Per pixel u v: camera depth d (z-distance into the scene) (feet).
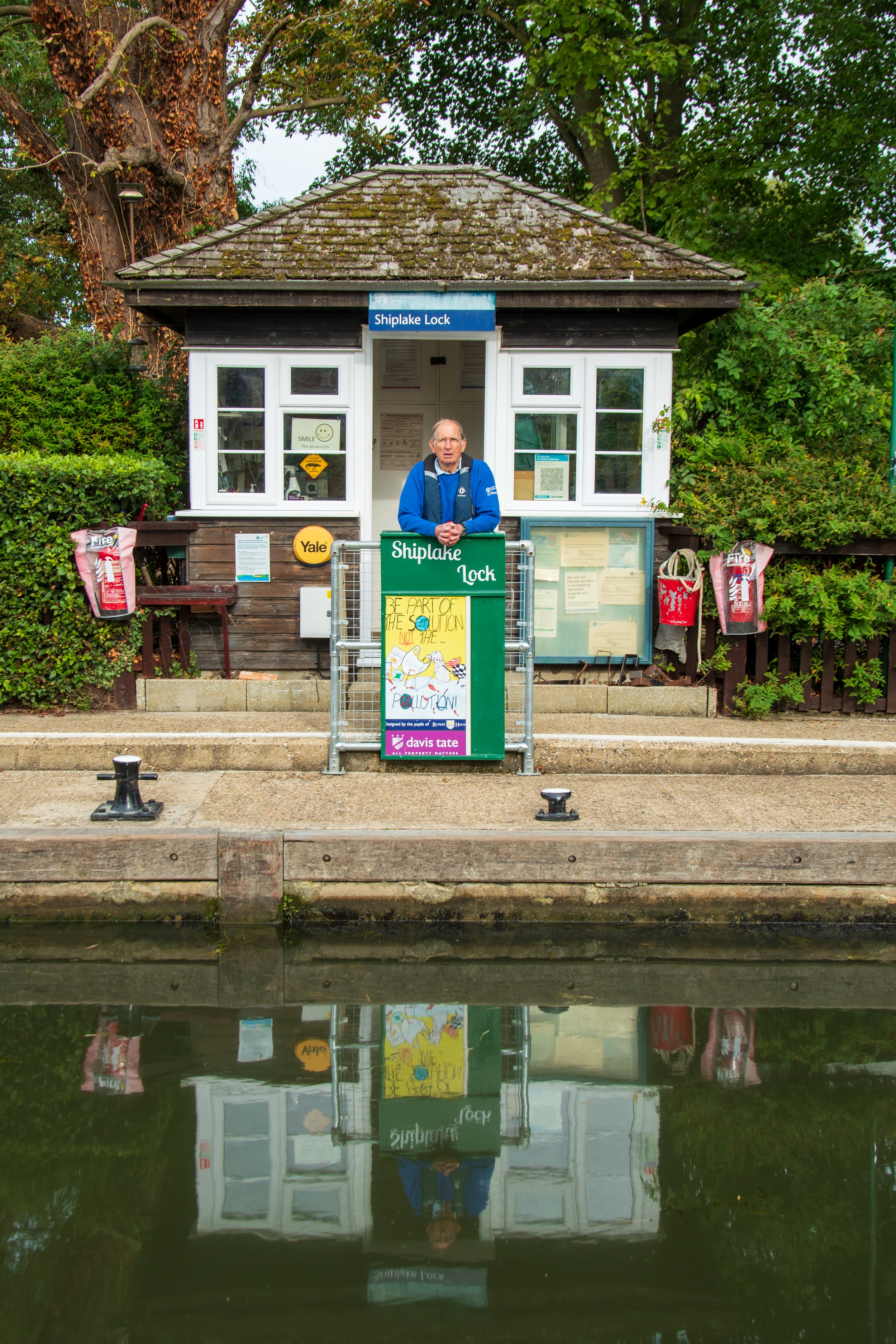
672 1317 8.77
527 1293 9.03
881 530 26.78
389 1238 9.82
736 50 59.00
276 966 16.49
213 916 17.72
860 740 23.27
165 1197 10.38
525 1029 14.38
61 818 18.84
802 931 17.79
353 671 26.11
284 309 27.76
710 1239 9.91
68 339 38.55
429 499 22.00
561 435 28.37
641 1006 15.20
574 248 28.35
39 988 15.62
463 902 17.78
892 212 58.23
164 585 29.68
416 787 21.09
